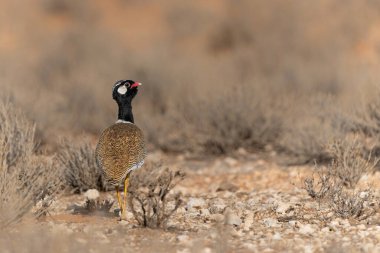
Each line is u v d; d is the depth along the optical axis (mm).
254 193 22156
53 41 55562
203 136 30438
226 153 30016
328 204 19609
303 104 31734
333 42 50594
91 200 20156
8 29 61656
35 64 49656
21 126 21688
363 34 52000
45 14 66312
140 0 67562
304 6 55656
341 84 40500
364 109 26953
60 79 45156
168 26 64312
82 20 65250
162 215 17484
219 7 63781
